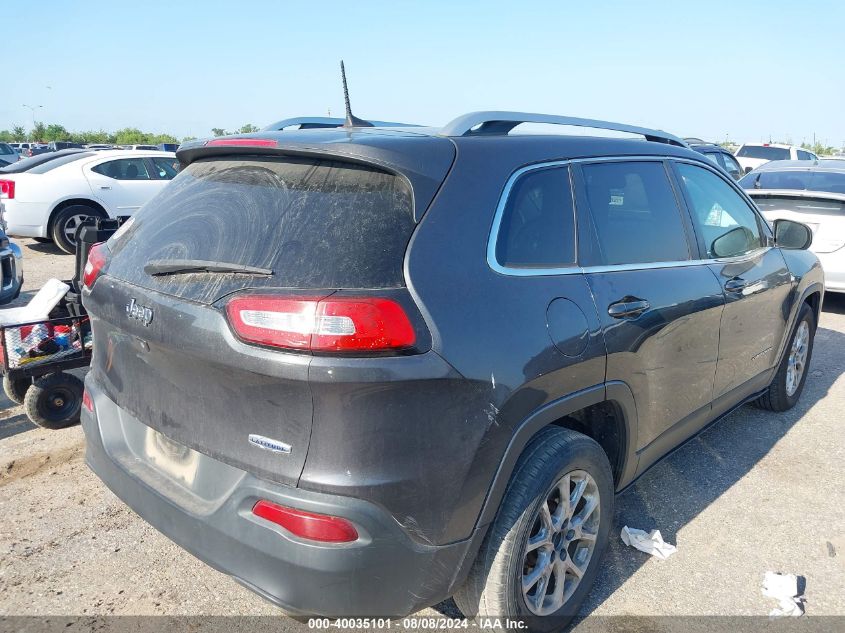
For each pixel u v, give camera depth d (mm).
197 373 2158
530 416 2301
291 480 1987
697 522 3502
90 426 2709
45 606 2756
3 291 5887
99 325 2668
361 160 2199
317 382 1903
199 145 2637
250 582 2078
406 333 1967
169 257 2332
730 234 3793
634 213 3088
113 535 3266
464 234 2240
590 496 2691
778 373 4652
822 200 7496
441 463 2051
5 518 3375
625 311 2725
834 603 2906
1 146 32906
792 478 3980
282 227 2145
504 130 2754
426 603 2150
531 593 2498
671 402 3191
